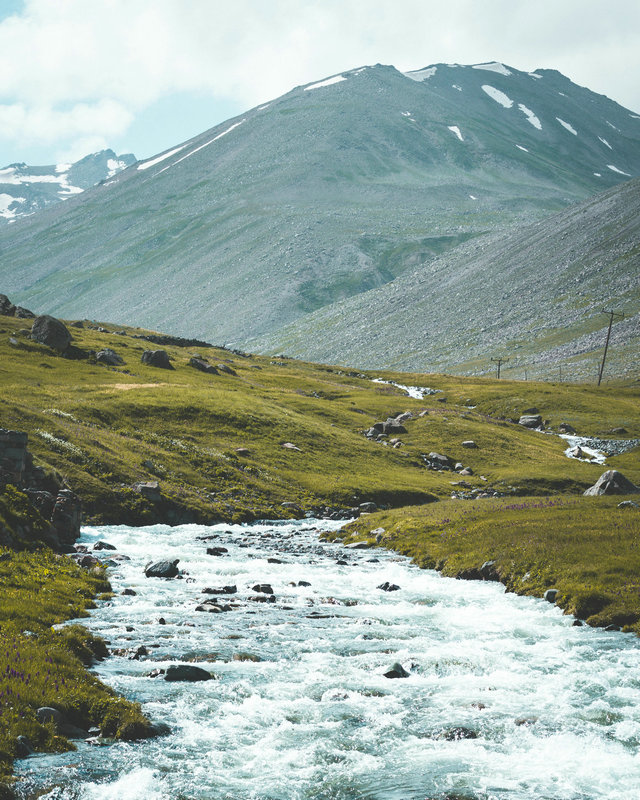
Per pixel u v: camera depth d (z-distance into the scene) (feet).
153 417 303.48
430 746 55.62
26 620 79.82
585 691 68.74
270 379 530.68
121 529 191.31
